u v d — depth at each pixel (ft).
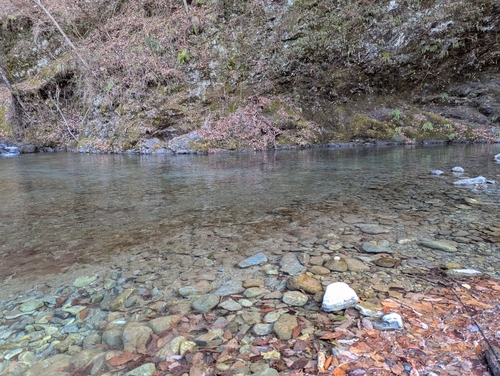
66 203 12.81
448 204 11.19
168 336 4.65
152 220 10.46
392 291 5.56
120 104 34.35
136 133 31.96
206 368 3.94
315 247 7.80
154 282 6.38
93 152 32.89
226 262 7.20
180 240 8.65
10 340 4.76
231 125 32.65
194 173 19.24
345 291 5.28
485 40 34.40
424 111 36.32
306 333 4.55
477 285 5.65
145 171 20.31
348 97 37.50
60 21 41.39
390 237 8.25
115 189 15.20
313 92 36.73
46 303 5.76
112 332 4.81
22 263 7.42
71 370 4.05
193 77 34.83
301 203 12.02
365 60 35.99
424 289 5.59
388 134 33.83
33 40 43.42
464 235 8.19
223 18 36.40
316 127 34.73
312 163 22.00
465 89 36.99
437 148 28.58
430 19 33.99
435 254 7.11
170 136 32.65
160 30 36.09
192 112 33.37
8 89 41.14
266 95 35.53
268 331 4.66
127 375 3.88
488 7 32.73
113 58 35.78
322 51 35.32
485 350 3.88
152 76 33.83
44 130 37.91
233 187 15.14
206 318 5.08
